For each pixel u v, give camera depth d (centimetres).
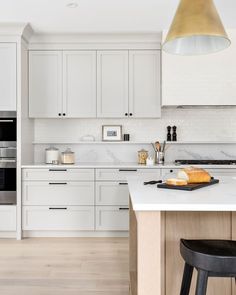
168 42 204
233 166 420
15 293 257
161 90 453
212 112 482
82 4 359
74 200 427
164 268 205
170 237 204
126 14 387
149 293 158
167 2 355
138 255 158
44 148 488
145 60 458
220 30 188
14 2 352
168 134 476
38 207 426
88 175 427
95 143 483
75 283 278
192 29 186
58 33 445
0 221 422
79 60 459
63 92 459
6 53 422
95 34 447
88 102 459
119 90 459
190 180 212
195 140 482
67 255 352
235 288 206
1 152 423
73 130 488
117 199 428
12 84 423
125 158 489
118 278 289
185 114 485
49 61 458
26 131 450
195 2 190
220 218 202
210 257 149
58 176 427
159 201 159
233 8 364
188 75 438
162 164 451
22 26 413
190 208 152
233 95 438
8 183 423
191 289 210
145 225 158
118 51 459
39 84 458
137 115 459
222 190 195
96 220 428
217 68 437
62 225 427
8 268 312
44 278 288
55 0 348
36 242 404
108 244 394
